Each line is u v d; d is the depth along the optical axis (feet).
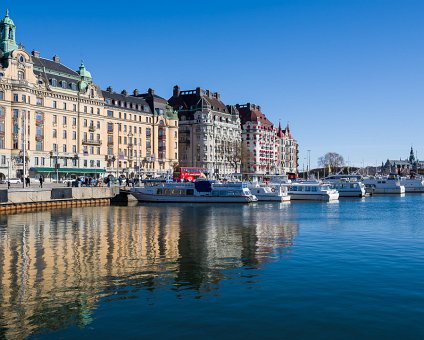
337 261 102.22
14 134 377.30
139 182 364.79
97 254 110.83
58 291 78.79
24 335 60.18
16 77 380.58
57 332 61.11
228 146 654.94
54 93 413.59
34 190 246.06
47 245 124.16
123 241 130.82
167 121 552.00
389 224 173.17
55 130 415.44
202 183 301.84
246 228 160.66
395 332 60.59
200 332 60.95
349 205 284.82
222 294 76.95
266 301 73.05
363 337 59.21
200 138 622.13
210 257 107.04
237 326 62.90
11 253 112.47
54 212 229.45
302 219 192.85
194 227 163.94
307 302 72.43
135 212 230.07
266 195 318.45
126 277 88.17
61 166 416.87
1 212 221.87
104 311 68.74
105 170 458.50
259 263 100.42
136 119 511.40
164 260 103.76
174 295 76.48
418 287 80.53
